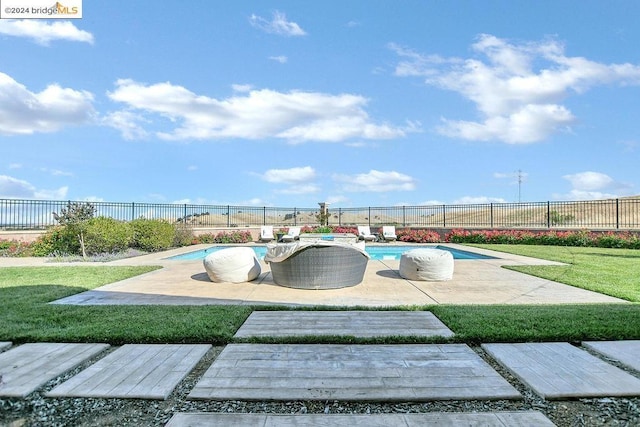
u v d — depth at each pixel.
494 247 14.45
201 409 2.41
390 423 2.21
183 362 3.08
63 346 3.44
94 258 11.25
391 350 3.36
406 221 22.50
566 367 2.96
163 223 14.24
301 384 2.68
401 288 6.36
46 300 5.32
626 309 4.60
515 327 3.86
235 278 6.91
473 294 5.83
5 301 5.21
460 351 3.33
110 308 4.76
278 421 2.23
